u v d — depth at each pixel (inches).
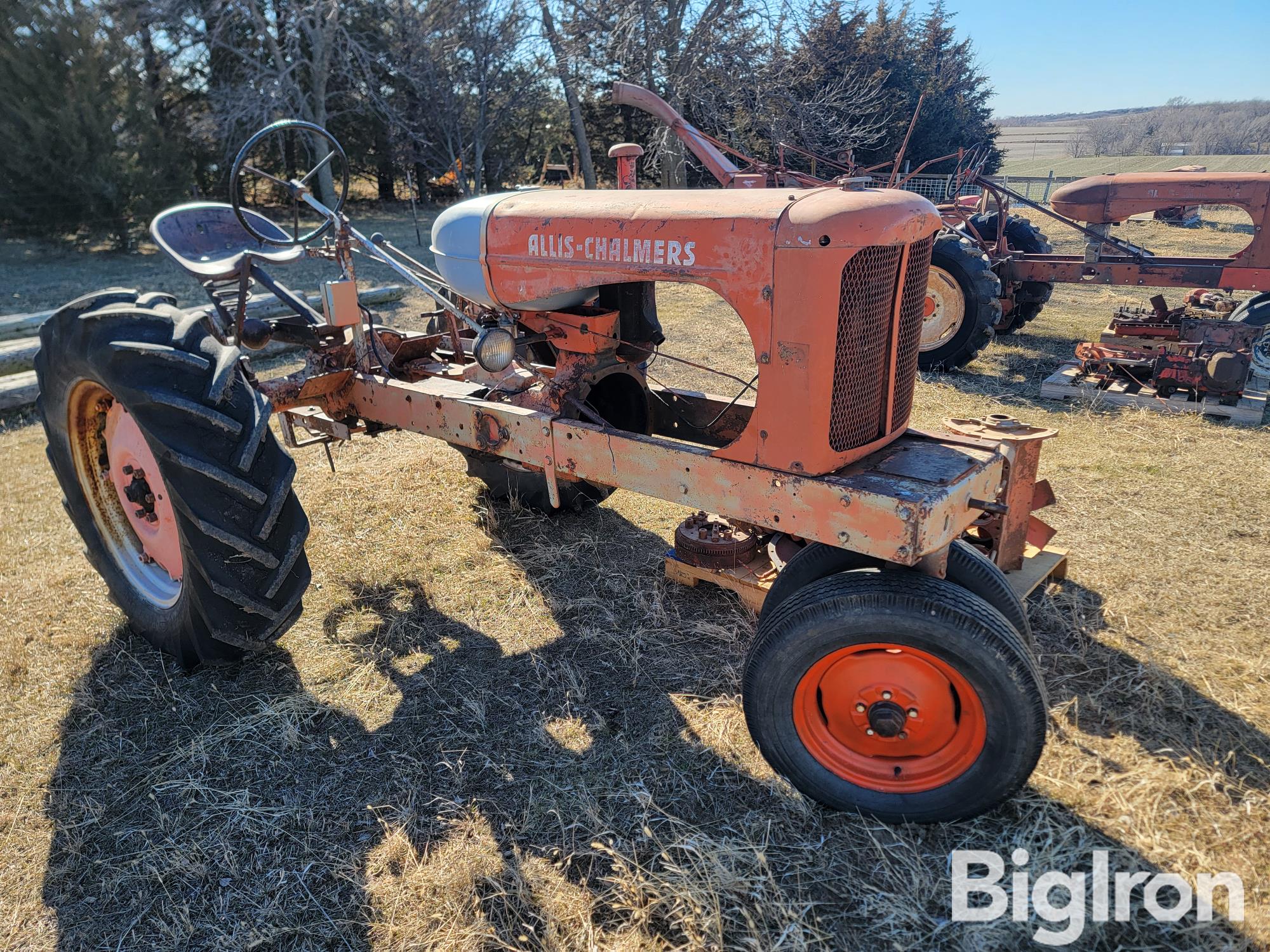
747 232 78.0
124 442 109.5
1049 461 171.2
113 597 118.2
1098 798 83.2
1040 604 118.0
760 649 81.4
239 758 93.5
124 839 82.8
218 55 745.6
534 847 79.7
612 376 126.3
